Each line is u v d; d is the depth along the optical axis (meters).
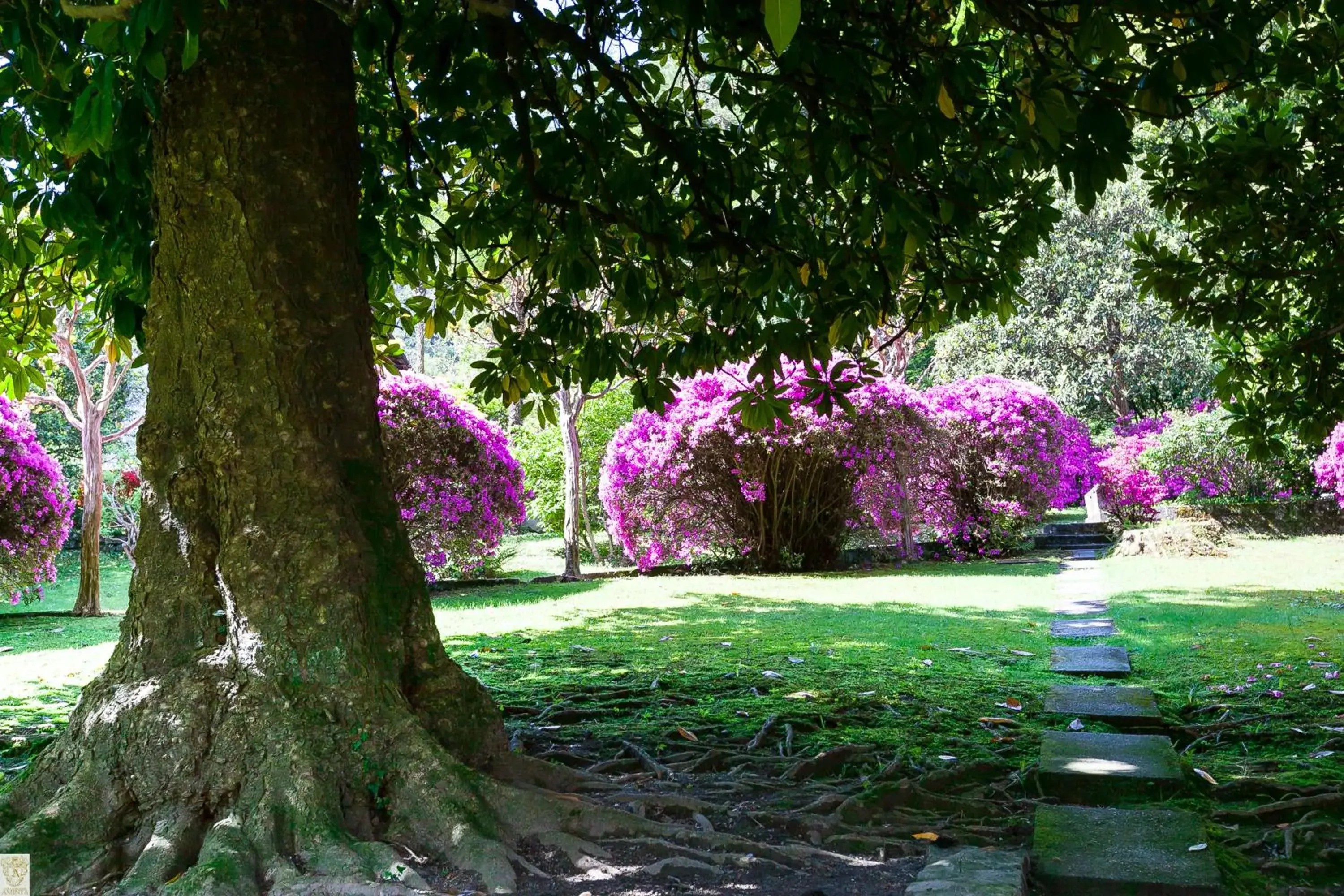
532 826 3.09
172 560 3.32
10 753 4.60
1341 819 3.55
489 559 15.05
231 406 3.33
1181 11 3.45
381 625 3.40
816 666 6.64
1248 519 17.95
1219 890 2.81
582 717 5.17
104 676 3.29
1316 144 5.04
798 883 2.87
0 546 10.48
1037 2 3.63
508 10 3.38
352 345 3.58
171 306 3.44
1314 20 5.96
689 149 4.73
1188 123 5.29
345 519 3.39
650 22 5.00
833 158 4.57
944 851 3.15
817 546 14.38
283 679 3.17
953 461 16.25
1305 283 5.55
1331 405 5.68
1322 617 8.52
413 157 5.44
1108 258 24.27
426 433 11.79
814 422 13.00
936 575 13.18
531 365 5.81
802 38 3.77
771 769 4.11
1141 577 12.21
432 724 3.46
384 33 4.36
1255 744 4.71
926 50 3.89
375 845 2.88
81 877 2.83
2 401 10.95
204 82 3.38
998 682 6.05
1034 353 25.12
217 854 2.73
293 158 3.45
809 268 4.71
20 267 5.55
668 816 3.40
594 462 17.47
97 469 11.34
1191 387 24.58
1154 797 3.83
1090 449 21.98
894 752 4.39
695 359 5.41
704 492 14.09
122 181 3.96
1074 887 2.90
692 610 9.86
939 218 4.62
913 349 19.59
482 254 6.93
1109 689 5.69
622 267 5.27
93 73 3.04
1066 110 3.28
